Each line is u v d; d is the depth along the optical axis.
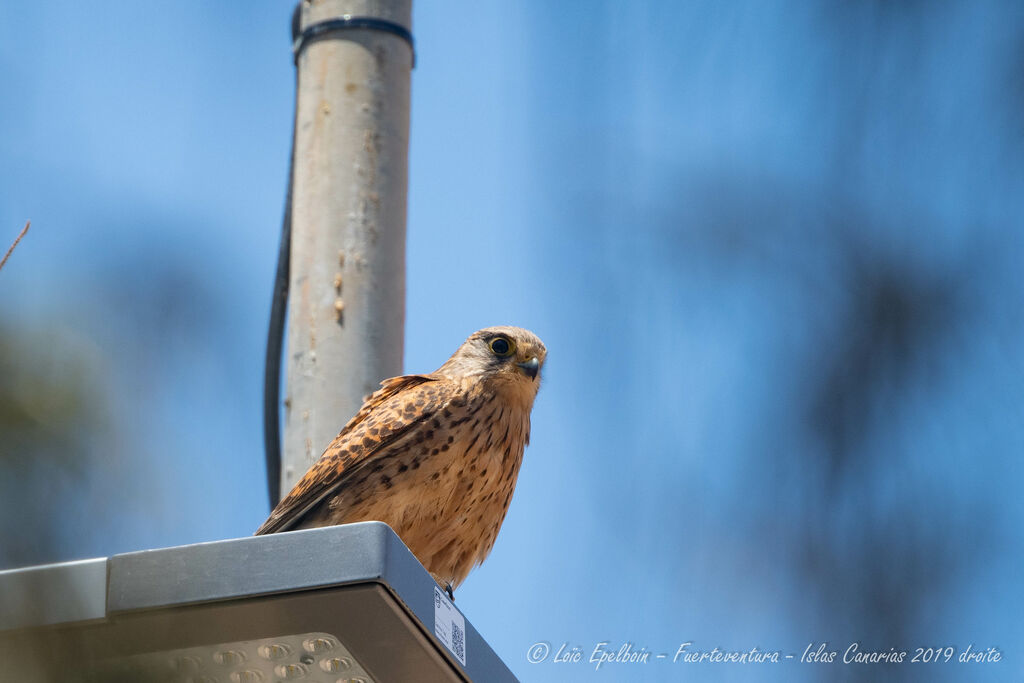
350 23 10.14
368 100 10.00
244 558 5.50
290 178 10.17
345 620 5.64
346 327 9.48
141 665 5.06
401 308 9.73
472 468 10.22
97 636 5.23
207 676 5.97
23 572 4.51
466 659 6.11
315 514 9.76
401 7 10.34
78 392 3.95
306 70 10.18
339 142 9.88
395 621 5.68
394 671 6.04
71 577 4.79
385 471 9.85
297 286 9.66
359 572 5.47
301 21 10.41
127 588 5.25
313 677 6.04
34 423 3.87
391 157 9.95
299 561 5.50
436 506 10.05
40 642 4.51
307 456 9.38
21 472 3.86
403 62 10.26
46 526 3.92
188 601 5.38
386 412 10.02
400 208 9.90
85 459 3.93
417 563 5.79
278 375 9.99
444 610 5.96
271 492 9.84
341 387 9.38
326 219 9.71
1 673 4.42
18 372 3.88
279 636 5.72
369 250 9.65
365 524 5.55
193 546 5.47
